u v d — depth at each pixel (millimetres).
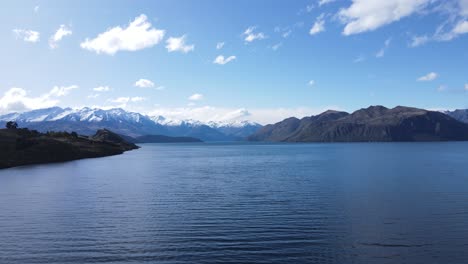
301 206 47531
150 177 85625
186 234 35250
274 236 34344
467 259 28312
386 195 55219
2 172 97062
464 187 62875
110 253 30172
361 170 98062
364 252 29953
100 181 77000
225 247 31375
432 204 47906
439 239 33000
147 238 34094
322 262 27953
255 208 46688
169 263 28016
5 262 28344
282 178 80875
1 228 37562
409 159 150250
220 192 60531
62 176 87188
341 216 41656
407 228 36500
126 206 48688
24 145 140625
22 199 54281
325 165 119625
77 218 41750
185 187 67250
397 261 28016
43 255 29781
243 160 159500
